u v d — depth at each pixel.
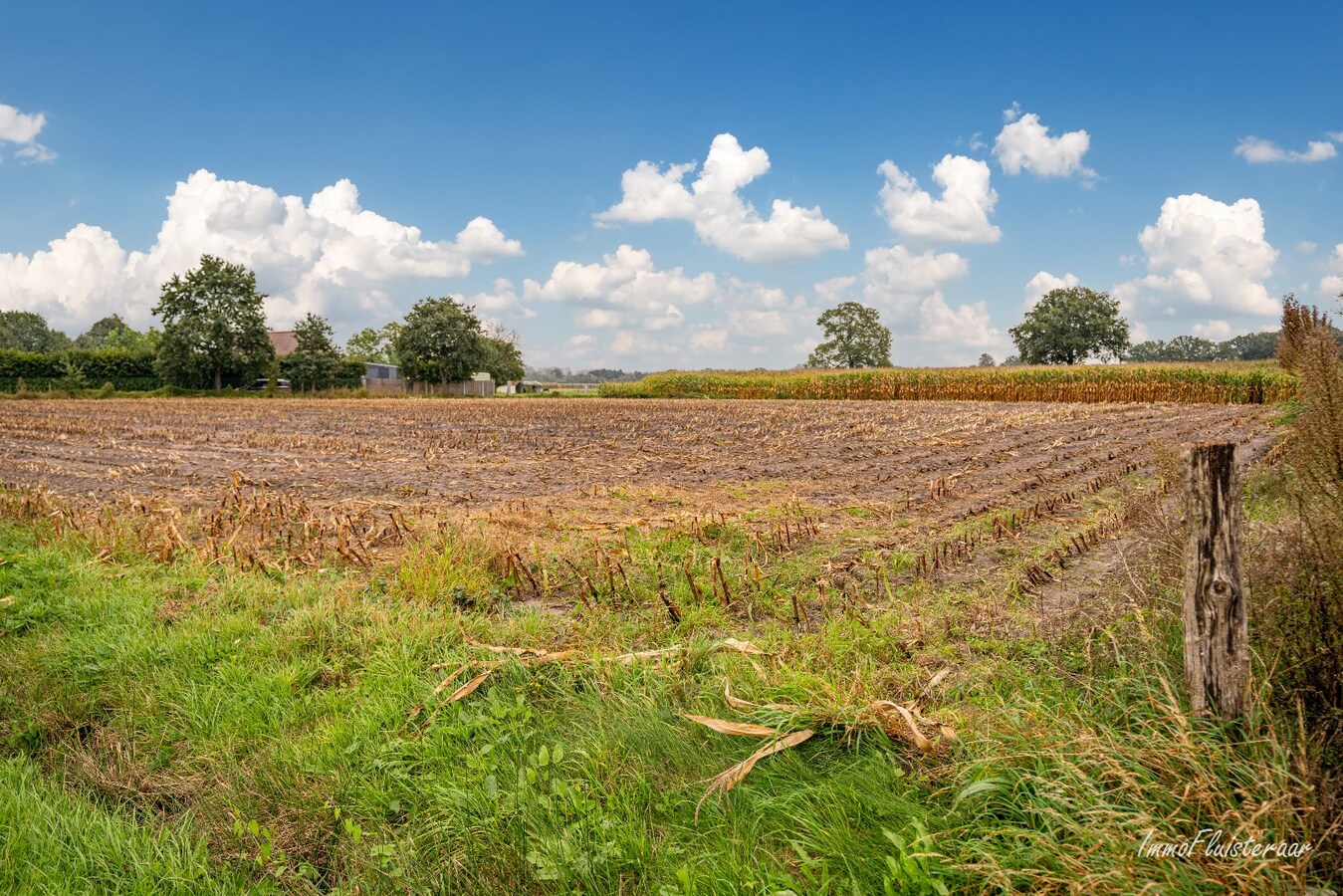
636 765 3.73
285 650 5.25
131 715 4.61
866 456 15.31
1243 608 3.01
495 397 64.12
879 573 6.65
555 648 5.13
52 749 4.40
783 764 3.59
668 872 3.01
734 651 4.94
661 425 25.00
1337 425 3.45
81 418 29.92
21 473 14.08
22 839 3.42
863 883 2.80
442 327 71.06
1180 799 2.71
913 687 4.31
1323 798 2.68
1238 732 2.99
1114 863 2.51
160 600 6.33
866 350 103.38
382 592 6.50
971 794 3.02
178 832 3.59
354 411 36.12
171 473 13.98
